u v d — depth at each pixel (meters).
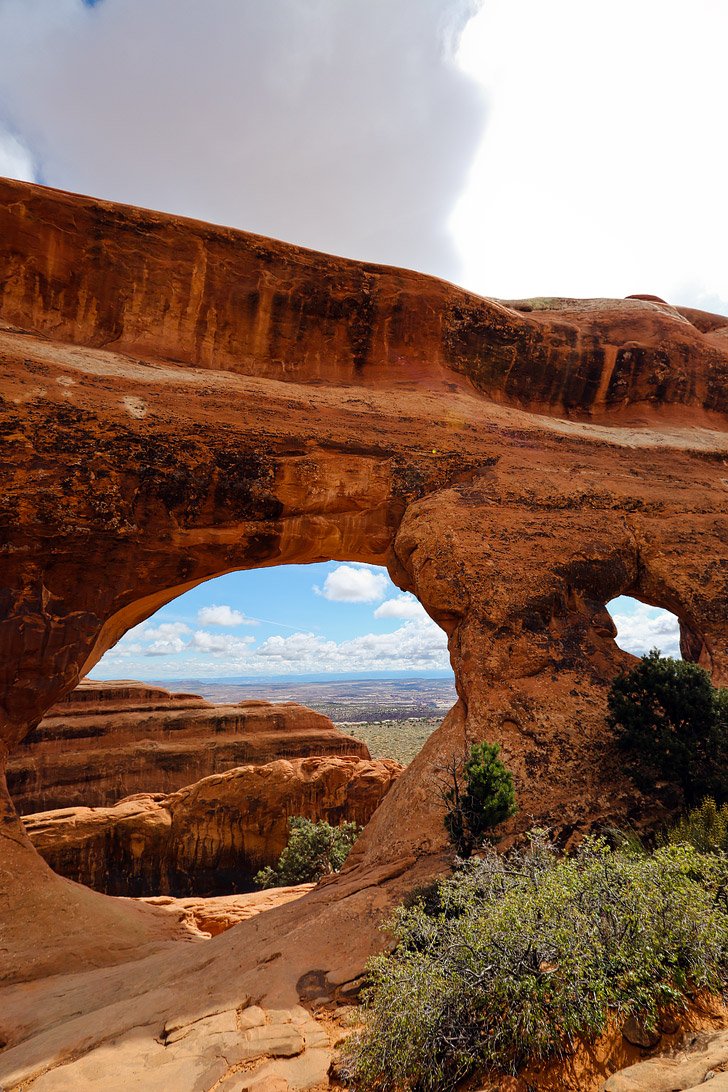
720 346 27.19
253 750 52.56
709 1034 4.24
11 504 14.72
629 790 11.09
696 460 22.38
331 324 21.39
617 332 25.58
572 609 15.70
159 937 13.46
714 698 11.20
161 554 16.23
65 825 32.69
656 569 17.62
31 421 15.49
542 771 11.51
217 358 19.88
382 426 19.38
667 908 5.07
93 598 15.47
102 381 17.14
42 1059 6.58
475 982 5.02
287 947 7.91
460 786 11.22
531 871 6.43
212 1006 6.88
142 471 16.09
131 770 49.16
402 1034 4.95
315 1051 5.66
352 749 55.25
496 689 13.23
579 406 24.61
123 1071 5.83
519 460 19.73
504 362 23.47
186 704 56.16
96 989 9.30
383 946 7.35
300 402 19.16
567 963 4.84
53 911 12.48
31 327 17.94
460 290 22.86
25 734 14.84
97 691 55.00
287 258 20.73
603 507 18.72
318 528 17.73
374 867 10.32
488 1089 4.42
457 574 15.35
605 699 13.15
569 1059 4.42
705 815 9.00
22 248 17.95
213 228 20.00
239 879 34.00
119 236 19.02
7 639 14.37
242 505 17.02
